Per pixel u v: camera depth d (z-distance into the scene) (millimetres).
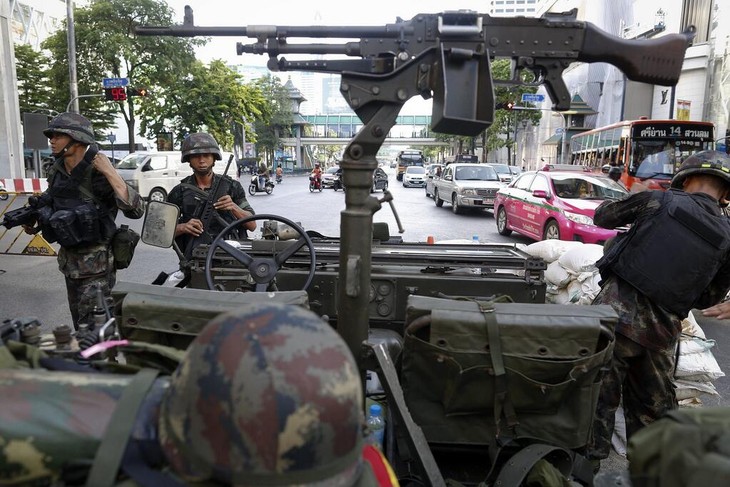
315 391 1088
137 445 1190
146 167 19531
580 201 11047
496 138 43312
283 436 1055
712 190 2967
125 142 52531
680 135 15047
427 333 2490
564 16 2199
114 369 1575
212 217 4324
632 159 15219
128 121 35156
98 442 1191
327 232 13141
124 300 2447
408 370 2535
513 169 26984
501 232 13930
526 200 12328
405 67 2189
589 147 19625
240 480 1062
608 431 3033
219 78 36531
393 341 3133
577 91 41625
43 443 1176
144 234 3600
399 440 2529
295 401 1067
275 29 2242
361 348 2279
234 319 1192
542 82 2271
